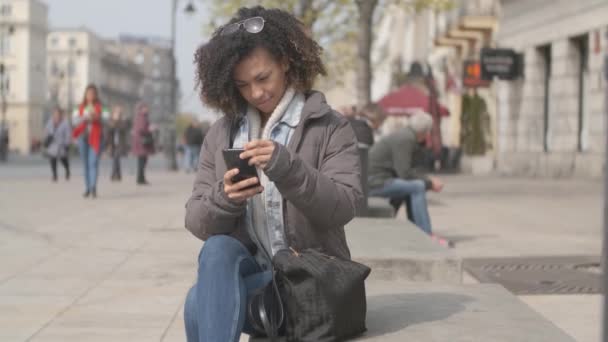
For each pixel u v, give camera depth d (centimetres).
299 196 291
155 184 1988
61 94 11631
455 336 316
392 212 817
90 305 543
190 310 300
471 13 2906
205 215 302
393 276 529
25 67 9769
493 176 2612
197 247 813
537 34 2484
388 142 858
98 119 1467
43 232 930
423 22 4147
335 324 297
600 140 2098
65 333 468
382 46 5578
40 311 524
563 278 659
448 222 1097
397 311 364
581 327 499
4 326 483
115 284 614
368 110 977
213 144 324
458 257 530
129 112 14388
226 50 301
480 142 2906
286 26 306
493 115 2856
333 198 297
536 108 2530
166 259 734
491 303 382
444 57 3572
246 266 310
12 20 9706
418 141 861
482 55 2594
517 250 821
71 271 670
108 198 1467
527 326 333
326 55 2022
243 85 308
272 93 308
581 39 2284
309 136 312
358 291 305
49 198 1445
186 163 2939
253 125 319
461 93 3056
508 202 1459
